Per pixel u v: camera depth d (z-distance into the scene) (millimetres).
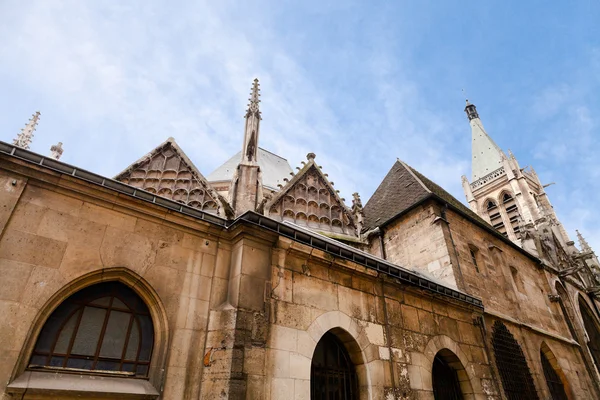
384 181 21172
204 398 5879
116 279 6195
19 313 5098
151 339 6277
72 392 5152
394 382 8102
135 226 6602
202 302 6754
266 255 7402
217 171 27969
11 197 5570
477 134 74562
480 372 10258
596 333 22094
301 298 7527
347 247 8875
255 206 13328
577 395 15469
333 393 7641
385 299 9125
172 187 13602
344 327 7934
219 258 7281
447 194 20000
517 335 14047
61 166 6109
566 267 23375
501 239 17406
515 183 58812
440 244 13672
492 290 14477
